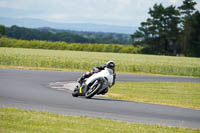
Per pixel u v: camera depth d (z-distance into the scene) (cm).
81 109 3062
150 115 3017
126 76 8656
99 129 2172
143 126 2416
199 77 10362
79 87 3931
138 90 5678
